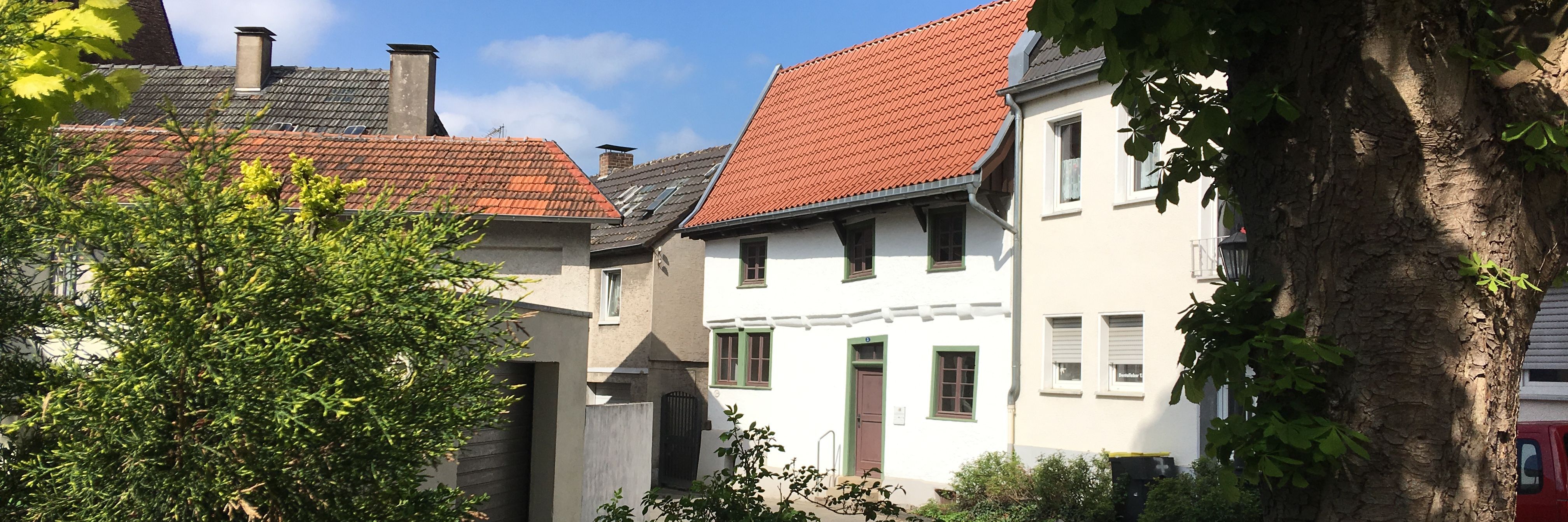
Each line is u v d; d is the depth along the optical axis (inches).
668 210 1076.5
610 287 1097.4
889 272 815.7
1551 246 173.6
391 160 665.0
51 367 171.9
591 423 470.9
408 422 186.7
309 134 685.3
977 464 683.4
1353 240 171.3
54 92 148.3
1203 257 591.2
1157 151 624.1
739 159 1022.4
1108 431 645.3
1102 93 662.5
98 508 165.3
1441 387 165.8
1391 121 167.8
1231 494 174.9
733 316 971.3
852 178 845.2
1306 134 175.8
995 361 730.2
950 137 784.9
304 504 176.2
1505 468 167.2
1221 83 558.6
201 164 177.2
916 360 792.3
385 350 183.9
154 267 169.0
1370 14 167.3
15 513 169.5
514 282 208.4
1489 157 167.2
